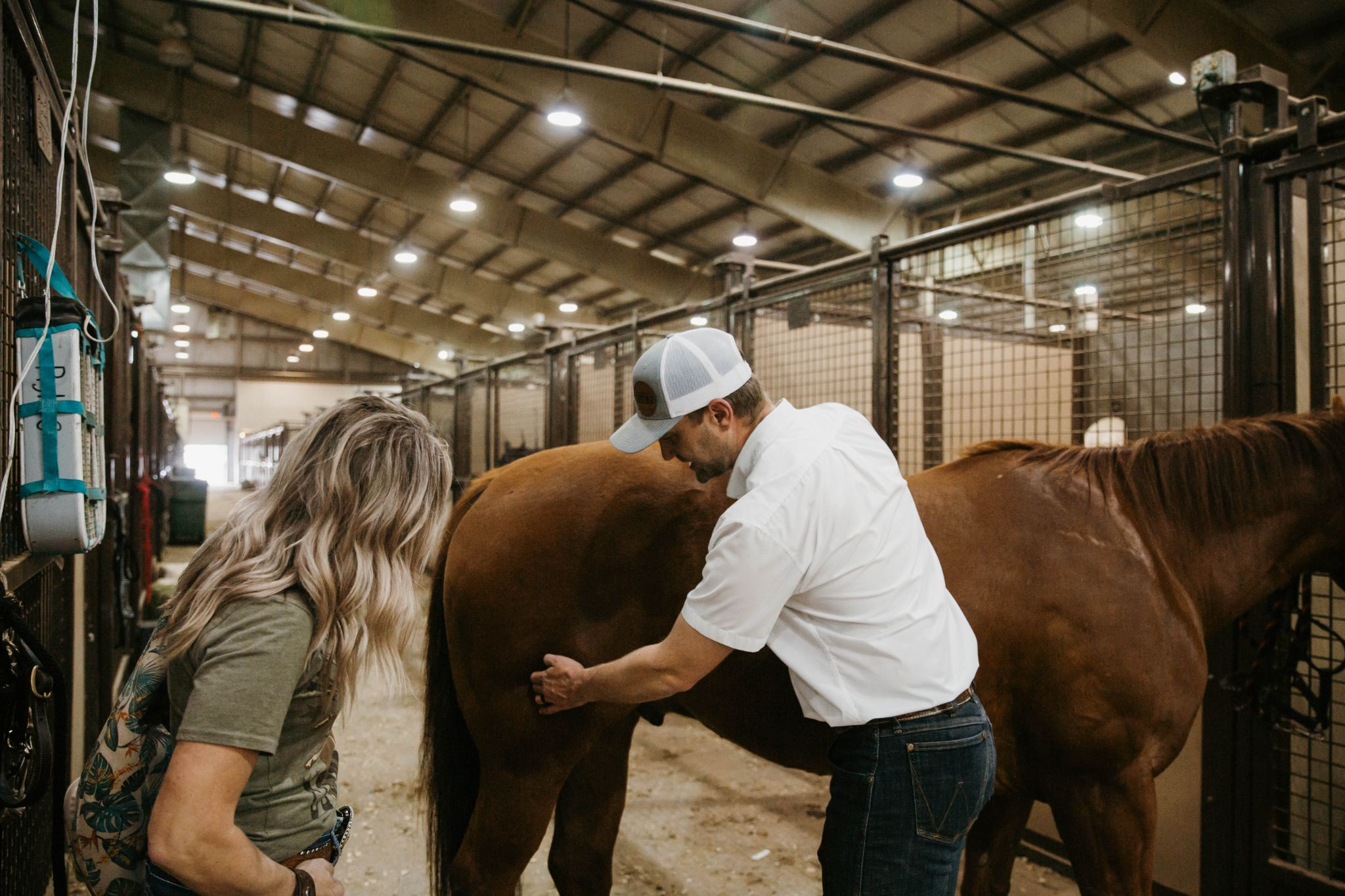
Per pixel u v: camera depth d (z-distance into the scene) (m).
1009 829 2.02
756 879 2.74
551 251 13.81
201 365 32.19
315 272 22.75
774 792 3.51
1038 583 1.65
